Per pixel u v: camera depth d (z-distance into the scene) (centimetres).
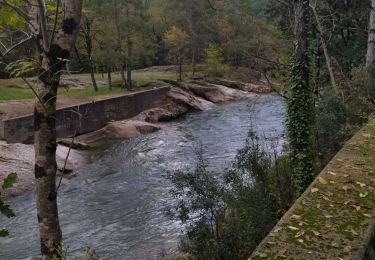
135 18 3666
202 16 5212
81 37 3303
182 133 2642
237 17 5500
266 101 3956
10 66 534
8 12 564
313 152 1088
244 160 1002
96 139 2469
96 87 3459
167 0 5397
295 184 1063
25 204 1476
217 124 2914
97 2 3384
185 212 864
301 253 380
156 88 3559
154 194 1511
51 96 566
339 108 1293
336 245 391
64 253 572
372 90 1430
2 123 1991
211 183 848
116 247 1109
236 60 5409
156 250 1054
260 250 390
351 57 2105
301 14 1097
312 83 1144
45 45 552
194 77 4766
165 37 4831
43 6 548
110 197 1513
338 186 536
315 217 450
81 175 1798
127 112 3034
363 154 676
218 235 820
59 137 2323
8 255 1098
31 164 1755
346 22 2158
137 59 3847
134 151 2188
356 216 449
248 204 830
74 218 1330
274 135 2214
